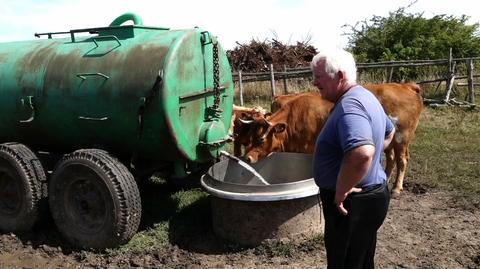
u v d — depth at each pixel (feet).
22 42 19.47
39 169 17.53
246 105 53.36
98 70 16.44
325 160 10.22
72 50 17.52
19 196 17.57
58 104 17.08
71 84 16.78
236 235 16.28
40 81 17.39
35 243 17.29
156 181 23.63
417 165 25.93
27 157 17.44
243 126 19.99
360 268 10.68
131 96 15.79
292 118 20.93
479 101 47.62
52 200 16.94
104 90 16.20
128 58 16.19
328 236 10.52
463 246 16.34
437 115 40.98
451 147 29.55
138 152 16.84
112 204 15.56
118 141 16.75
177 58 15.93
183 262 15.57
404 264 15.16
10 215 18.12
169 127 15.69
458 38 67.00
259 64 70.74
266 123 19.47
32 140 18.66
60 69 17.15
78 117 16.85
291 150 21.16
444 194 21.57
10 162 17.38
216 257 15.85
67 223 16.78
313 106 20.97
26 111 17.74
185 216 19.11
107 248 16.19
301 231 16.16
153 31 17.35
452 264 15.12
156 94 15.47
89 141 17.38
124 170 15.85
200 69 17.35
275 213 15.76
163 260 15.66
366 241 10.43
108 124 16.43
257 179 18.72
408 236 17.28
